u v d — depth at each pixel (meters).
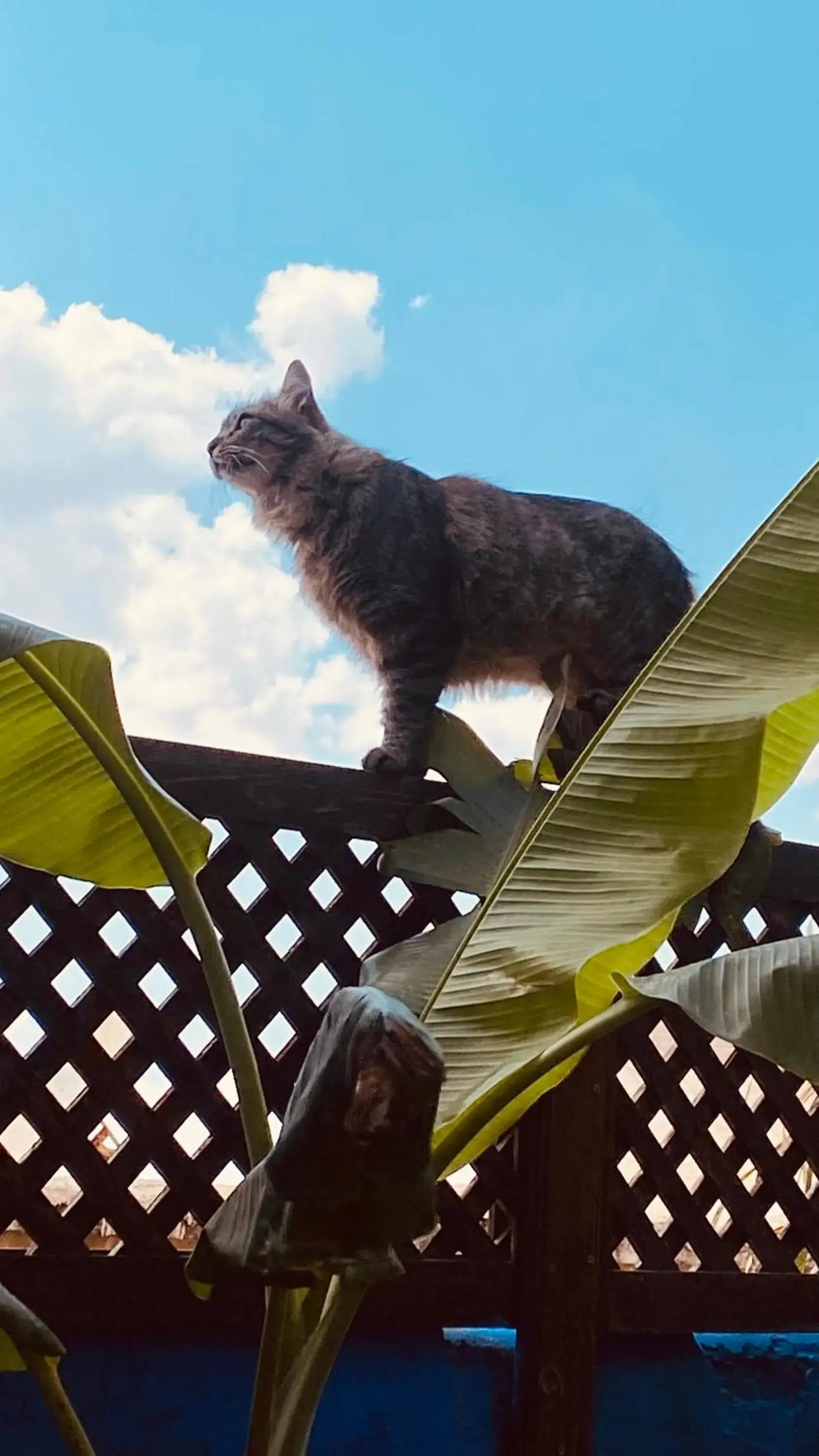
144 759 2.14
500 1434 2.29
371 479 2.92
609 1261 2.44
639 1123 2.58
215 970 1.60
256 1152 1.55
